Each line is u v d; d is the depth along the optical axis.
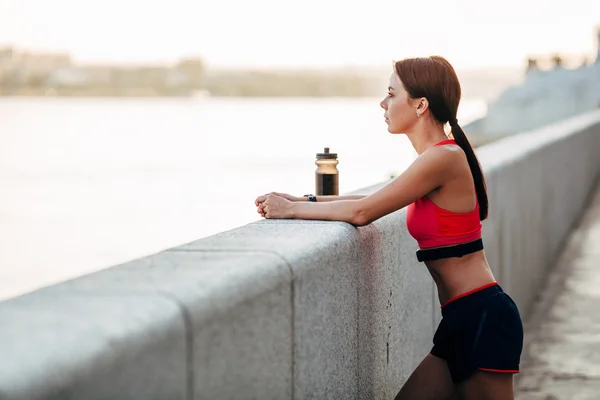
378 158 86.56
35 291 1.97
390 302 3.69
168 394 1.79
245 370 2.16
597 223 12.43
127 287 1.99
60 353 1.51
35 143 132.50
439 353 3.59
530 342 7.04
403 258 3.92
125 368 1.64
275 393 2.36
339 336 2.93
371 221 3.36
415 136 3.66
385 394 3.63
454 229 3.49
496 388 3.43
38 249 42.03
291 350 2.47
